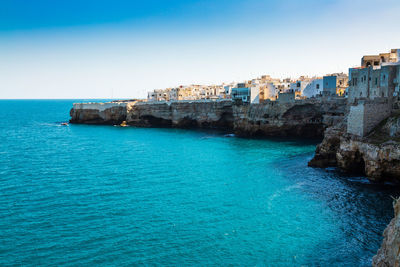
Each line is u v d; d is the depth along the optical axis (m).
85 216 38.03
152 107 142.38
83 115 157.12
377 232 33.06
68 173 58.75
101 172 59.34
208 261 28.48
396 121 50.00
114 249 30.50
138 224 35.78
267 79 148.50
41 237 32.84
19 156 76.25
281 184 49.53
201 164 64.94
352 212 38.06
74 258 29.02
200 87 176.75
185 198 44.06
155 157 73.44
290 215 37.72
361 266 27.30
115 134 117.69
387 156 46.47
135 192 46.94
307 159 66.69
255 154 73.62
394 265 18.47
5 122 171.88
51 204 42.12
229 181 51.88
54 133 122.75
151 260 28.69
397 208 20.67
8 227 35.06
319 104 92.38
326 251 29.75
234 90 113.69
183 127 135.50
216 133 115.50
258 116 103.00
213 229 34.44
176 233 33.56
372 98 62.94
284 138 97.81
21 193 46.72
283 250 30.08
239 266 27.70
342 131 60.28
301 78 139.50
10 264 28.08
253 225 35.28
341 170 55.84
